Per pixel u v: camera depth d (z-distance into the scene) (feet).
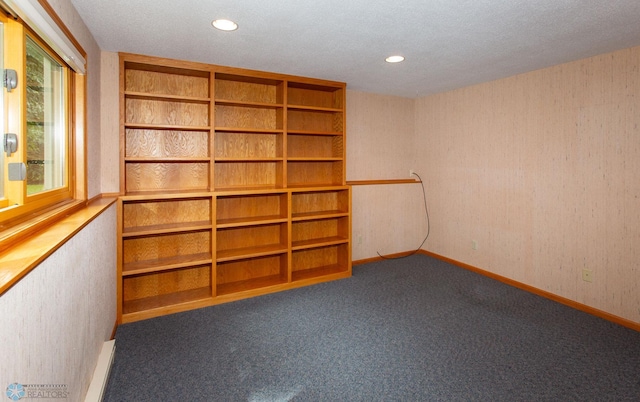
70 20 6.63
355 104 14.89
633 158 9.26
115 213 9.11
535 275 11.82
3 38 4.82
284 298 11.27
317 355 7.91
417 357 7.84
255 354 7.94
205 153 11.47
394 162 16.11
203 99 10.52
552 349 8.21
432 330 9.14
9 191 4.99
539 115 11.49
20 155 5.03
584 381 6.99
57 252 4.36
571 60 10.40
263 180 12.63
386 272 13.96
